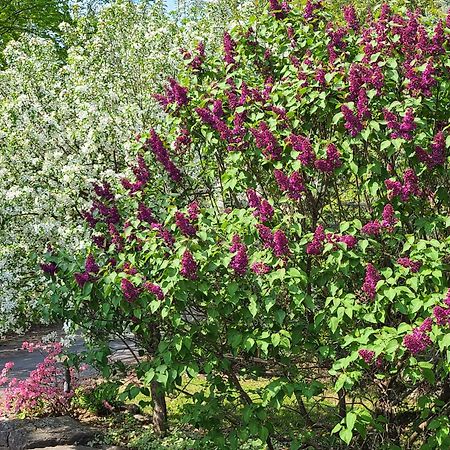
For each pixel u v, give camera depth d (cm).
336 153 369
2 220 600
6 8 1714
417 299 330
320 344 396
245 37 487
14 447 581
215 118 429
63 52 1340
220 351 405
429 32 422
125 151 568
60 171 583
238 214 379
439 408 380
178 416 609
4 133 600
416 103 377
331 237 355
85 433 588
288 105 402
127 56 718
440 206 419
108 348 455
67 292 446
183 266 350
